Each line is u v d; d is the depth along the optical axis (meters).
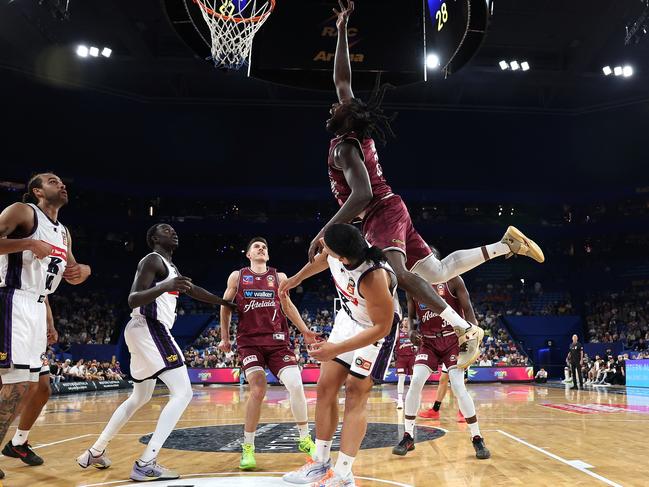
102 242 28.44
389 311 3.15
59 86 24.89
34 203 4.63
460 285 5.80
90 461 4.47
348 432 3.31
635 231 29.09
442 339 5.63
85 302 26.58
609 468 4.49
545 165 28.83
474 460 4.88
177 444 5.91
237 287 5.11
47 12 19.25
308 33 6.78
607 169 28.31
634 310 26.67
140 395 4.55
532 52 23.27
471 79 24.09
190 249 30.30
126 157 27.67
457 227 30.16
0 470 4.27
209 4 6.64
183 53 22.95
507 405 11.00
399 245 3.73
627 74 23.50
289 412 9.85
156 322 4.51
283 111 27.81
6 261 4.25
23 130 25.08
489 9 6.37
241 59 7.12
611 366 19.19
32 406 4.71
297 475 3.79
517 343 25.36
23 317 4.21
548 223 30.61
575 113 27.42
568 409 10.02
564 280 30.14
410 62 6.70
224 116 27.84
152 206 29.27
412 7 6.73
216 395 15.42
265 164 28.67
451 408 10.30
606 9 19.33
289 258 30.70
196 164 28.42
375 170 3.91
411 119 27.97
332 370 3.59
